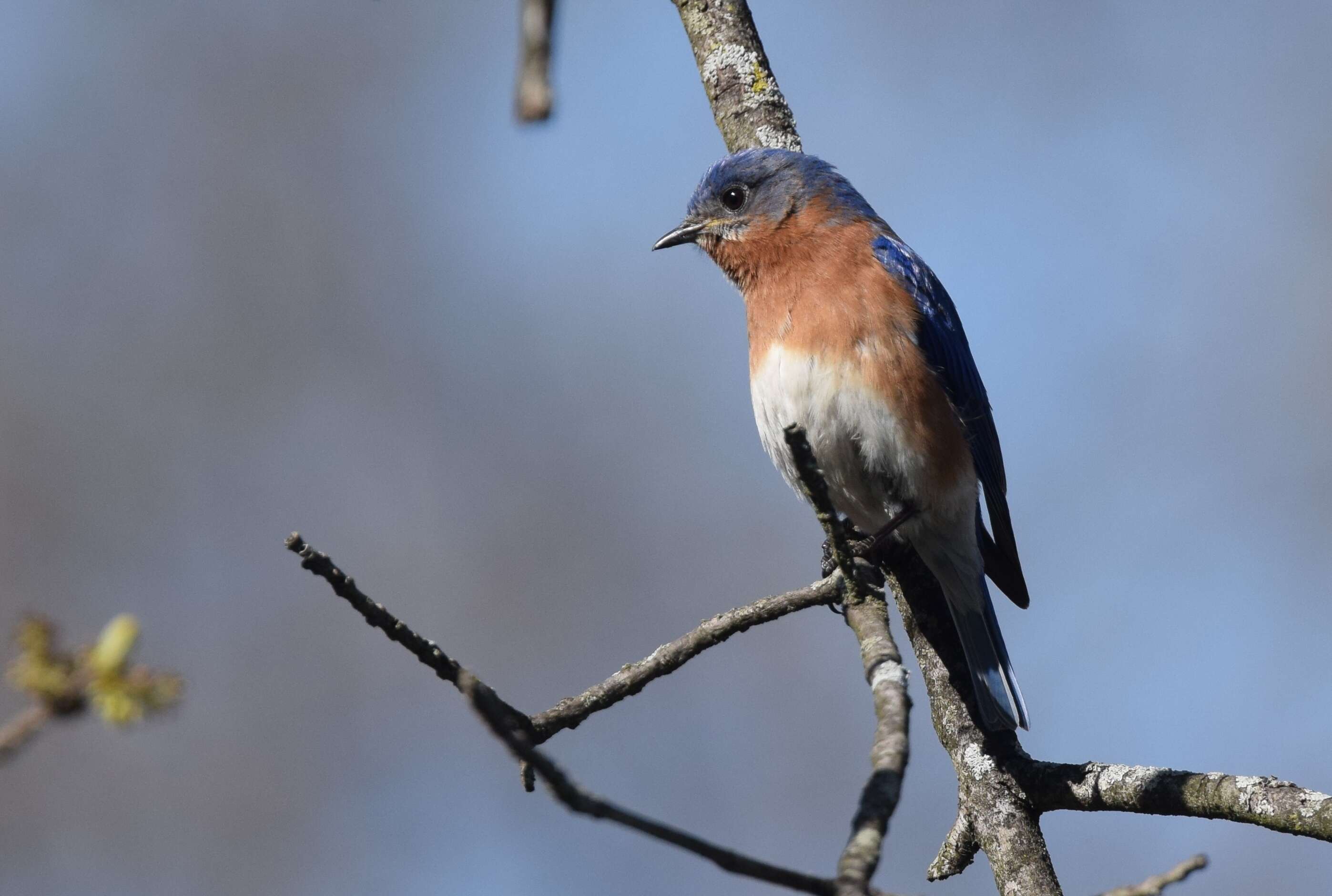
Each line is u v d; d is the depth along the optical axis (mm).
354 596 6828
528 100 8914
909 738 6336
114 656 4520
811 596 8359
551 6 8938
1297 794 7332
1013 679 10359
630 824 5031
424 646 7020
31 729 4457
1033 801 8484
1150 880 5945
